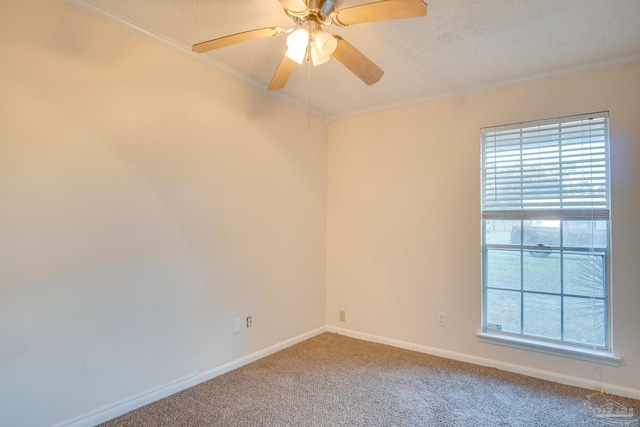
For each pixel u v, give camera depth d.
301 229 3.40
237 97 2.75
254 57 2.49
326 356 3.00
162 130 2.25
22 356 1.67
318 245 3.62
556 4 1.84
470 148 2.96
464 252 2.96
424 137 3.18
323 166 3.70
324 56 1.76
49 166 1.76
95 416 1.91
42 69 1.74
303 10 1.59
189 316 2.39
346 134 3.65
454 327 2.98
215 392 2.33
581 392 2.38
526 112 2.73
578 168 2.55
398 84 2.90
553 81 2.64
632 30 2.07
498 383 2.51
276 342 3.10
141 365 2.12
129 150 2.08
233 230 2.71
